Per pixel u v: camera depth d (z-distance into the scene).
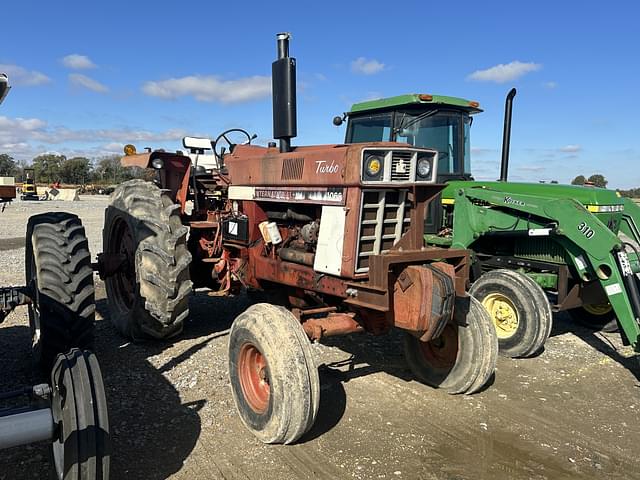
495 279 5.43
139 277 4.69
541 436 3.64
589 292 5.65
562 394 4.37
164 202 4.88
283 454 3.32
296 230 4.35
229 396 4.10
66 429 2.29
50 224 4.29
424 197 3.82
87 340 4.12
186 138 6.41
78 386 2.35
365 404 4.07
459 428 3.72
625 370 4.98
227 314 6.41
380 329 3.93
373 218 3.68
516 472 3.19
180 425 3.63
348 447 3.43
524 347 5.18
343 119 7.30
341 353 5.22
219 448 3.37
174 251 4.62
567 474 3.18
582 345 5.78
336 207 3.72
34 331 4.51
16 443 2.26
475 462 3.28
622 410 4.08
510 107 6.66
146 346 5.17
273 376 3.28
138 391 4.13
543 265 5.74
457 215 6.14
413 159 3.68
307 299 4.54
